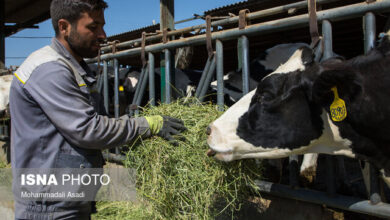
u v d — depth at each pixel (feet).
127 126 5.15
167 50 9.31
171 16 11.55
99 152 5.30
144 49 9.96
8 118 16.98
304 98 5.36
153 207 6.32
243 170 6.39
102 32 5.22
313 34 6.41
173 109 7.04
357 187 9.68
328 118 5.33
